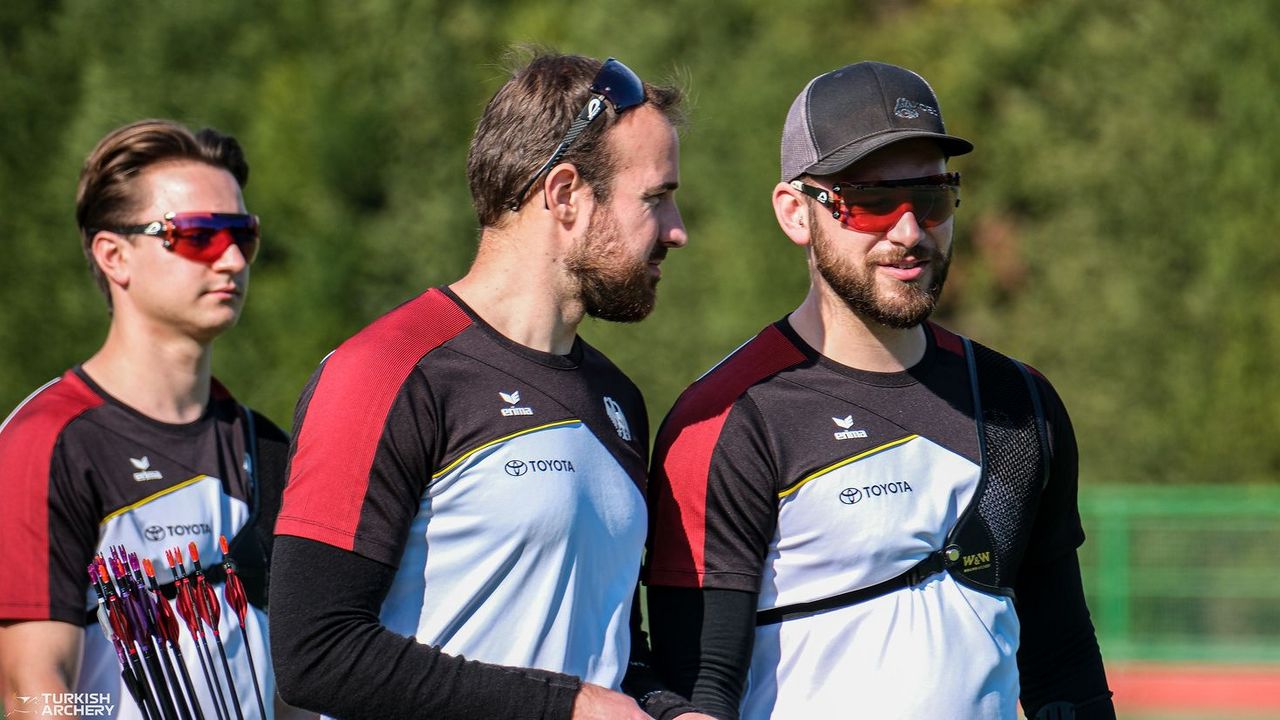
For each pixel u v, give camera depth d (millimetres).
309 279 53000
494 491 8945
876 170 10203
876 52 59281
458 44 56750
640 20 57188
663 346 53062
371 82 56094
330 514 8648
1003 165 58906
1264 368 52656
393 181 55031
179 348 12617
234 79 55875
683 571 10211
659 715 9570
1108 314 55188
